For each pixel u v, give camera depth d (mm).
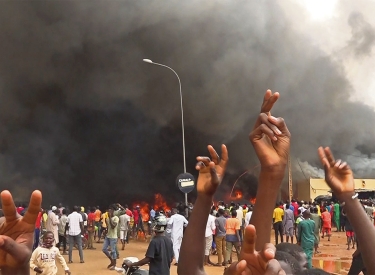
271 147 1885
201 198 1901
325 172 1762
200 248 1885
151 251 5688
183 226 9852
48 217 13133
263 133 1898
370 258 1636
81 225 13016
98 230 18734
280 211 15016
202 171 1932
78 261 13102
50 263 5879
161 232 5828
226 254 11938
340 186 1728
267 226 1854
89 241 16656
